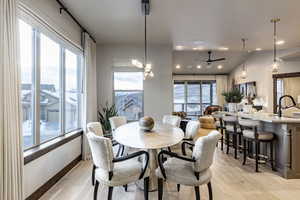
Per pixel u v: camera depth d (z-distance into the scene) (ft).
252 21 11.75
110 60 16.62
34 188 7.55
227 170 10.96
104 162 6.35
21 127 6.08
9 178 5.51
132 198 7.95
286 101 20.58
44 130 9.04
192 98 33.83
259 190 8.64
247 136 11.41
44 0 8.20
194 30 13.33
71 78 12.24
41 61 8.70
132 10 10.31
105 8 10.07
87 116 13.24
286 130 9.92
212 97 33.76
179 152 9.29
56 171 9.37
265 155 12.13
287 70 19.99
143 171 6.81
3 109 5.40
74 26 11.69
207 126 23.24
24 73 7.59
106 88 16.60
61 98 10.79
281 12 10.55
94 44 15.64
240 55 26.04
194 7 9.94
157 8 10.05
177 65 29.53
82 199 7.85
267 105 21.49
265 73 22.17
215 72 33.24
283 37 14.97
